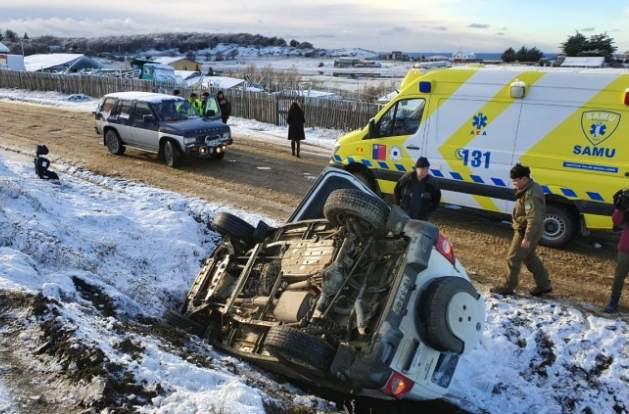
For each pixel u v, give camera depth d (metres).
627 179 7.86
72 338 4.27
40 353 4.21
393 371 4.33
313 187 6.50
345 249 5.21
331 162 11.27
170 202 10.02
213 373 4.29
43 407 3.62
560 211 8.59
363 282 4.97
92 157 14.96
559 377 5.64
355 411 5.13
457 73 9.40
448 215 10.58
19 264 5.81
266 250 6.23
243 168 14.20
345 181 6.41
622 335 6.00
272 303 5.47
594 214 8.21
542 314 6.54
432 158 9.75
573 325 6.24
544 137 8.53
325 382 4.86
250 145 17.58
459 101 9.34
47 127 19.55
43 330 4.44
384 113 10.38
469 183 9.40
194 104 19.39
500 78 8.94
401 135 10.14
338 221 5.25
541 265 6.89
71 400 3.70
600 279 7.62
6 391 3.77
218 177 13.17
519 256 6.80
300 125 15.72
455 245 8.97
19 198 7.83
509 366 5.84
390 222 4.88
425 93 9.75
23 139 17.08
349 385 4.55
